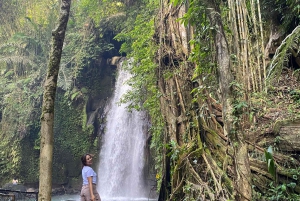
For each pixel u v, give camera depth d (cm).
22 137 1800
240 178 394
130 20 1622
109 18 1741
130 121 1627
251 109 535
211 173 547
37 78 1917
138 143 1552
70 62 1912
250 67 582
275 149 516
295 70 675
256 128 546
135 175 1535
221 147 575
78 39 1942
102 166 1723
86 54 1842
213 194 521
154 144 938
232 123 404
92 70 1881
